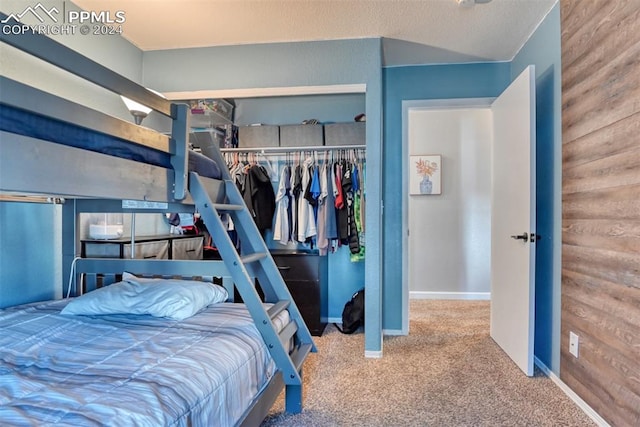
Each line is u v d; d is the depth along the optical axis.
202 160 1.88
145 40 2.83
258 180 3.45
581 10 2.02
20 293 2.13
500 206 2.95
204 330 1.64
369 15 2.46
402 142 3.34
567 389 2.17
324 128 3.52
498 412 1.98
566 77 2.20
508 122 2.78
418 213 4.73
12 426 0.84
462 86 3.27
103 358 1.30
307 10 2.40
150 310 1.84
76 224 2.38
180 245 3.05
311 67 2.84
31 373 1.16
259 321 1.68
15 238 2.10
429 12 2.43
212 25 2.60
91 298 1.89
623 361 1.66
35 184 0.92
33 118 0.93
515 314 2.62
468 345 3.01
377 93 2.77
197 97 2.97
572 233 2.12
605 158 1.80
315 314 3.30
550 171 2.42
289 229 3.48
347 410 2.00
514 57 3.10
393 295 3.35
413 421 1.89
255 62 2.89
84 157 1.07
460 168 4.72
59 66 1.02
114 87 1.20
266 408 1.66
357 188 3.42
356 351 2.90
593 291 1.90
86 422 0.87
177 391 1.09
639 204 1.56
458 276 4.72
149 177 1.37
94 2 2.31
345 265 3.78
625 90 1.66
